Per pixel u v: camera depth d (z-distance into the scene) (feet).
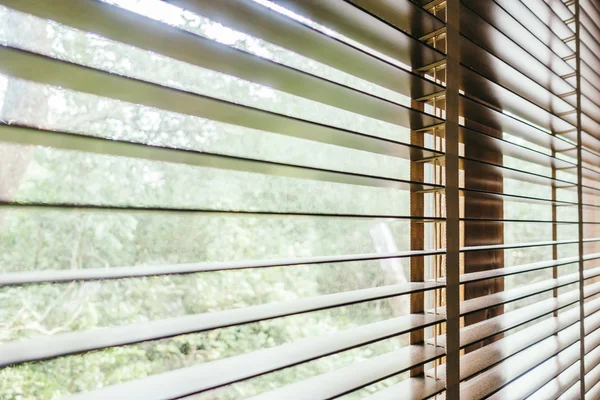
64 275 1.19
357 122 3.49
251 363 1.70
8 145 1.90
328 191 3.22
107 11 1.30
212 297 2.54
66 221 2.06
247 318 1.57
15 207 1.09
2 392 1.92
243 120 1.75
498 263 4.03
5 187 1.89
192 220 2.51
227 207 2.67
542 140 3.83
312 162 3.16
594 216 6.51
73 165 2.11
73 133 1.19
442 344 2.60
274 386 2.86
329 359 3.14
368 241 3.43
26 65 1.19
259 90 2.93
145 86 1.35
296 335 2.96
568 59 4.16
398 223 3.67
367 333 2.12
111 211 1.27
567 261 3.70
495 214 4.02
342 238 3.26
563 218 6.05
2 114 1.94
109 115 2.28
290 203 2.98
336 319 3.17
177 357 2.44
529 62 3.39
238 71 1.77
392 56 2.52
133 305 2.26
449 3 2.51
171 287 2.40
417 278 2.77
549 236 5.44
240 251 2.70
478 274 2.84
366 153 3.50
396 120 2.47
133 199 2.30
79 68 1.20
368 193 3.48
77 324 2.08
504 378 3.01
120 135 2.32
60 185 2.06
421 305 2.78
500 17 3.09
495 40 3.08
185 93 1.41
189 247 2.48
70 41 2.18
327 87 1.92
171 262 2.41
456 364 2.42
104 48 2.29
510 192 4.93
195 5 1.60
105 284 2.17
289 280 2.91
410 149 2.32
